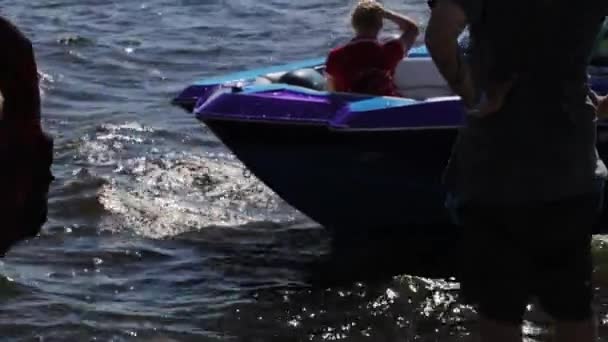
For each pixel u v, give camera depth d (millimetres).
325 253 7324
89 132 9938
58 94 11633
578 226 4203
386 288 6625
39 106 2242
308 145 6988
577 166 4121
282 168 7207
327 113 6875
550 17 4035
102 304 6453
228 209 8164
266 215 8078
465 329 6027
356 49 7520
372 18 7578
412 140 6816
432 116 6723
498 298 4219
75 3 17297
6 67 2178
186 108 7703
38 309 6336
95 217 7895
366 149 6898
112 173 8852
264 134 6996
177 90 12055
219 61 13594
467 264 4281
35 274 6887
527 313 6105
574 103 4117
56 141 9664
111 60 13414
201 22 15930
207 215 8031
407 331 6043
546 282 4305
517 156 4098
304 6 17062
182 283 6828
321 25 15641
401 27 7855
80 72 12781
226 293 6645
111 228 7719
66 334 6016
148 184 8609
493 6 4059
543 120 4090
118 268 7055
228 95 7074
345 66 7512
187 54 13914
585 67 4176
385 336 5996
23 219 2234
